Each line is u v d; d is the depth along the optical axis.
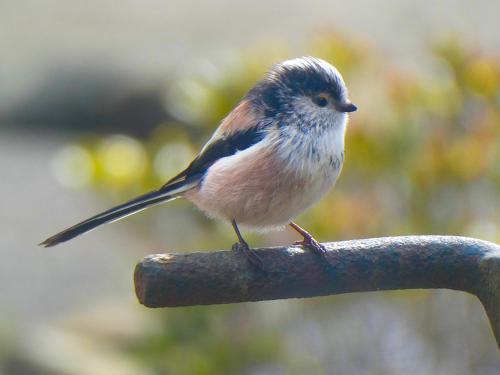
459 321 11.53
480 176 11.39
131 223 12.66
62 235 7.77
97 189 12.49
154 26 32.19
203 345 12.02
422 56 15.07
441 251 5.62
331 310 11.81
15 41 32.03
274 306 12.06
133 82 28.70
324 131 7.47
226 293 5.68
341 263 5.72
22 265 20.61
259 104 7.61
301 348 11.95
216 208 7.69
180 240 12.27
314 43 12.65
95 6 34.47
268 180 7.36
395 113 11.66
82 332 15.61
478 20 20.44
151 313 12.45
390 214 11.62
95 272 20.00
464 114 11.88
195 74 13.03
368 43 12.62
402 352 11.64
